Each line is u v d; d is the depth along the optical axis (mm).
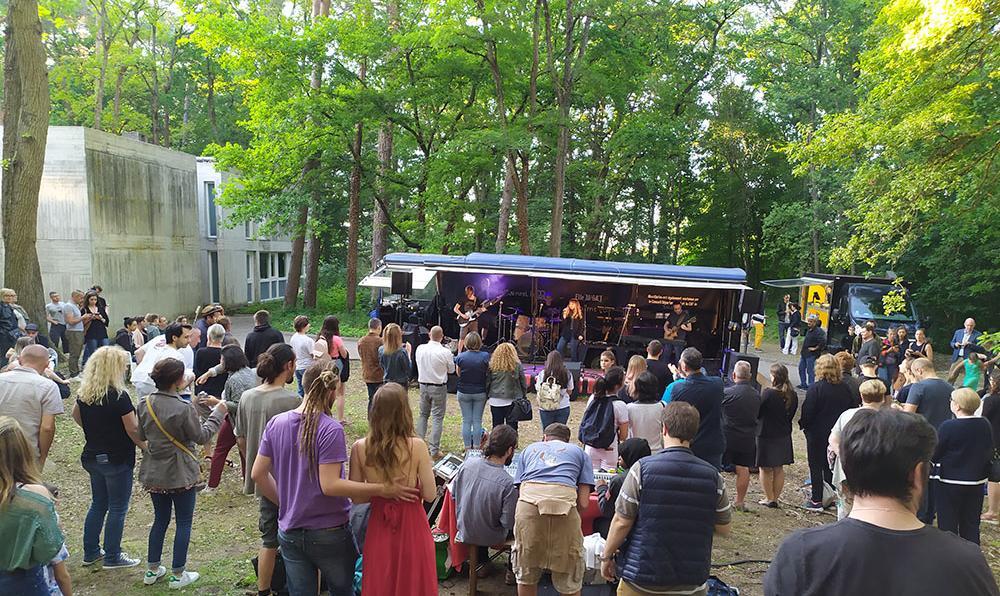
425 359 8258
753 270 34719
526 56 20391
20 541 2980
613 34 22016
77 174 17828
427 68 20922
